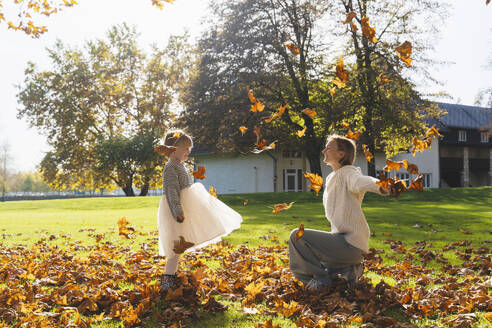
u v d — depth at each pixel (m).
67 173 36.62
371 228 9.26
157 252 6.08
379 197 23.50
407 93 24.66
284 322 3.06
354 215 3.64
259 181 37.56
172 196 3.69
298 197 23.44
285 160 36.88
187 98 27.55
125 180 34.75
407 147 30.20
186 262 5.13
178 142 3.88
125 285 4.14
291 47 2.79
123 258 5.66
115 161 33.44
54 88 36.69
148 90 38.19
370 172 25.75
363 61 24.25
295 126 27.02
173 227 3.80
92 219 13.15
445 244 6.82
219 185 41.50
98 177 35.38
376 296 3.59
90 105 36.31
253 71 24.52
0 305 3.37
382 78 3.58
